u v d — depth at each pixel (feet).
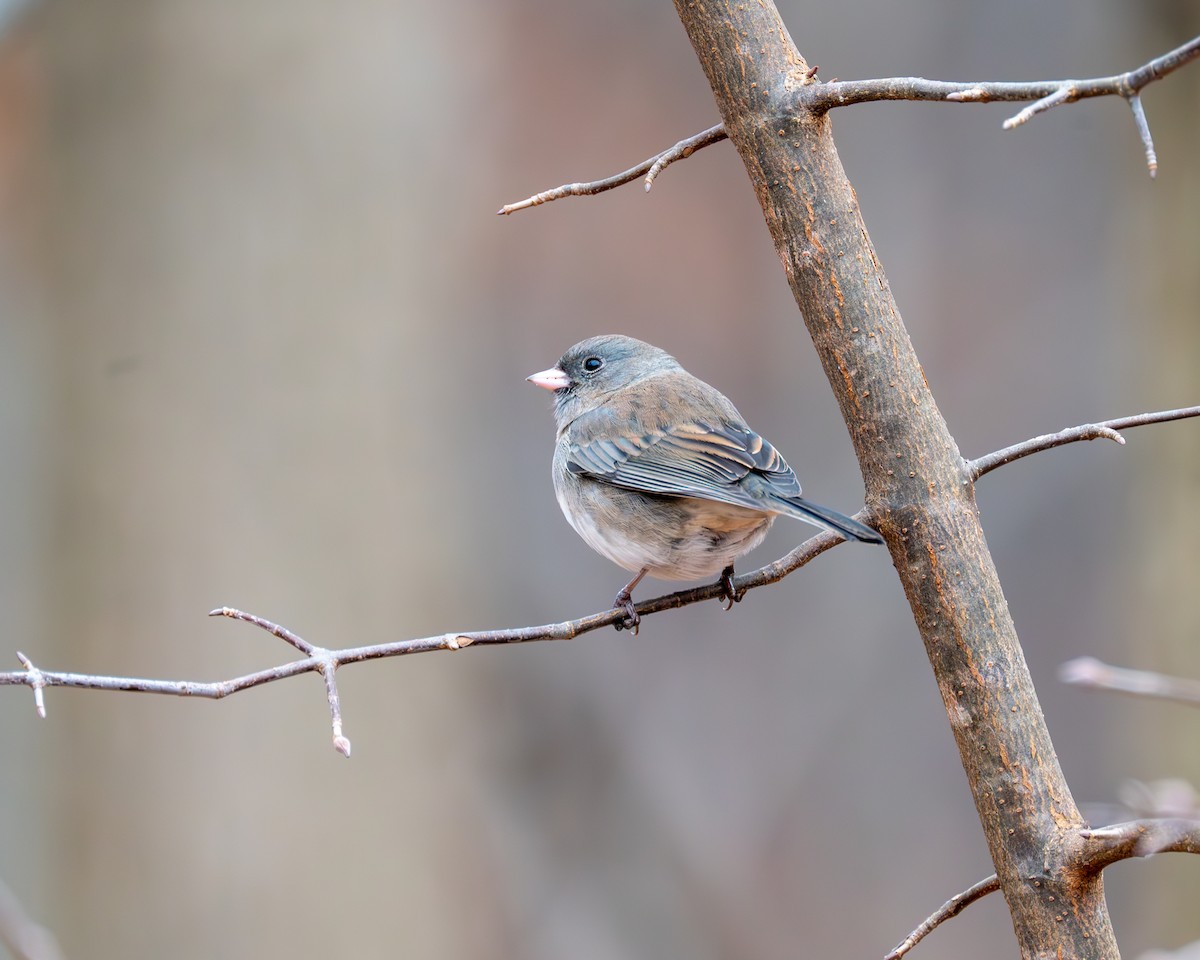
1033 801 14.93
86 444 37.81
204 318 38.14
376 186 39.19
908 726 56.24
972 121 62.59
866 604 58.08
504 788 44.34
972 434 60.03
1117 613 52.80
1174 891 37.40
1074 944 14.52
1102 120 54.75
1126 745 41.78
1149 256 40.78
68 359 38.11
